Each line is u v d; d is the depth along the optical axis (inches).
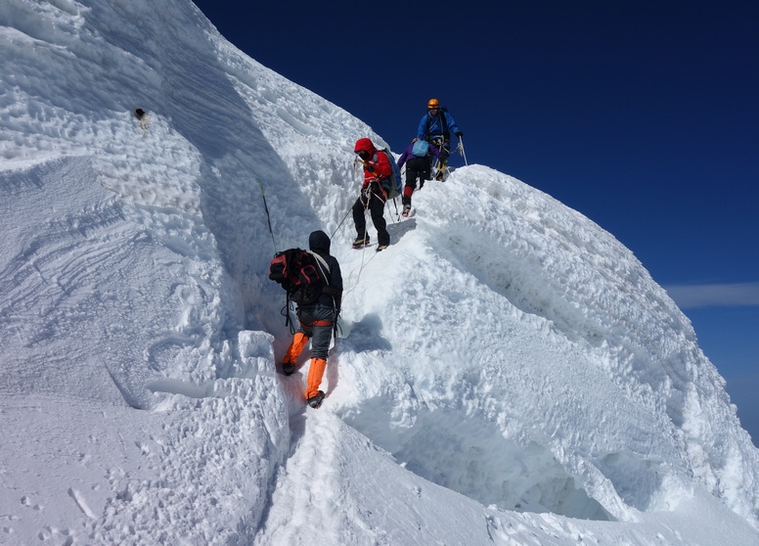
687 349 340.2
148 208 139.4
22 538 72.9
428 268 212.5
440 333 190.9
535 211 332.2
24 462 82.6
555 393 207.9
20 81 132.2
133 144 150.9
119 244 126.3
